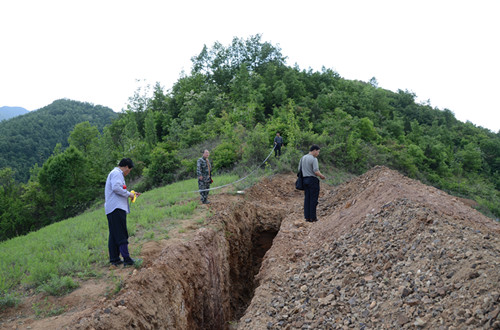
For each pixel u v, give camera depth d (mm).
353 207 8969
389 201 7715
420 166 31219
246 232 10984
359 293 5289
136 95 48812
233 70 45656
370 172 11250
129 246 6836
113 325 4160
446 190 28969
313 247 7871
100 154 34562
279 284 6613
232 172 18688
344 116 31703
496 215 22016
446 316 3930
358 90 46781
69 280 5156
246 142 20922
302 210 11539
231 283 9102
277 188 15852
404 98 59312
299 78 40875
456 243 5160
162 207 10711
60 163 28531
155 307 4957
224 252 8422
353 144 25359
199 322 6328
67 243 7574
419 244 5594
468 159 41906
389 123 38656
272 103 33750
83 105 143000
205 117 34625
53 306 4703
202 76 45469
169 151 27219
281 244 8320
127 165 6195
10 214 27859
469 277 4273
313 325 5059
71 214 28125
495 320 3492
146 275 5262
